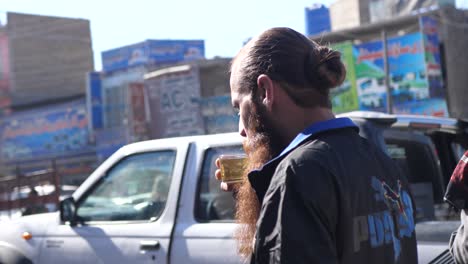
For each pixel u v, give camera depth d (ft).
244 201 5.82
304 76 5.53
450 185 8.57
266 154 5.68
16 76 115.34
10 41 115.65
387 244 5.51
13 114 114.21
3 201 36.04
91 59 118.93
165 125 92.02
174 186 13.03
